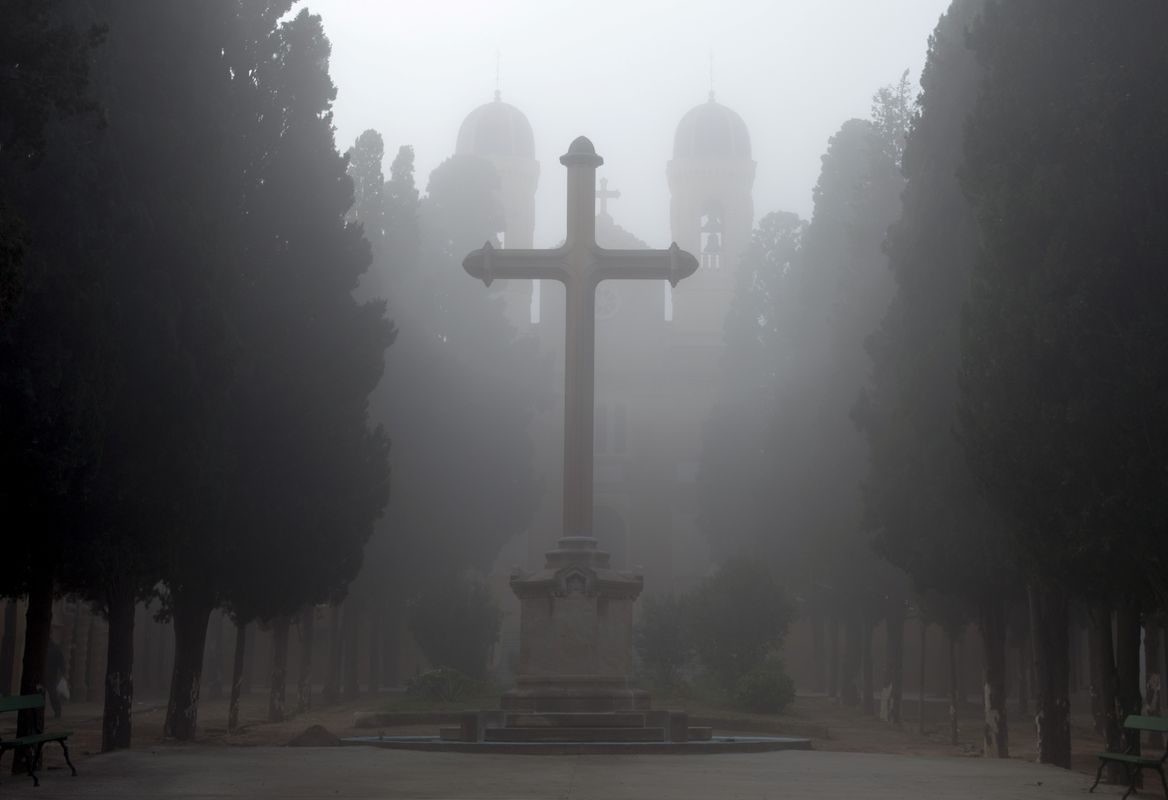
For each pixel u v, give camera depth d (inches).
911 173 1043.3
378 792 499.5
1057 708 821.2
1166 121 630.5
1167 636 1311.5
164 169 729.0
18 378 577.9
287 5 993.5
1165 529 617.3
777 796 494.3
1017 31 706.8
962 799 496.7
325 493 949.8
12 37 530.3
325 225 976.9
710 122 3095.5
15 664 1578.5
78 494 633.0
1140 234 629.6
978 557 898.1
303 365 943.7
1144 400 614.5
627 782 545.3
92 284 634.2
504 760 672.4
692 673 1911.9
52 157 618.5
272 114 969.5
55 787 520.7
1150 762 548.1
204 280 735.1
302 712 1430.9
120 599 809.5
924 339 956.0
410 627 1651.1
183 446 721.0
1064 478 650.2
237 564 924.6
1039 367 655.8
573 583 806.5
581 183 896.3
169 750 738.8
